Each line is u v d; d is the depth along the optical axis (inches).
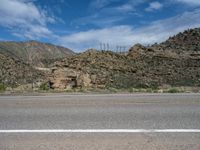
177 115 310.7
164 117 300.7
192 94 545.0
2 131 250.8
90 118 299.4
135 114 318.0
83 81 1032.2
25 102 432.5
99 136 231.9
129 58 2455.7
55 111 344.2
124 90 712.4
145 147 203.0
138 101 425.1
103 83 1183.6
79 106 382.0
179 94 547.2
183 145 206.5
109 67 1950.1
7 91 706.8
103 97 492.4
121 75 1708.9
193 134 234.4
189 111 334.6
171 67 2283.5
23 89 803.4
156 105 383.9
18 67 2048.5
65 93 613.9
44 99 470.6
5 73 1743.4
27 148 205.0
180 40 3791.8
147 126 261.9
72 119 295.7
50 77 1029.8
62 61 1964.8
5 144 214.5
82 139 224.4
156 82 1608.0
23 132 247.1
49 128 259.4
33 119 298.8
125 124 270.5
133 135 233.5
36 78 1827.0
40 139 225.9
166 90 682.8
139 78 1694.1
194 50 3171.8
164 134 235.3
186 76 1878.7
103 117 303.7
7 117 311.3
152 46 3260.3
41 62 4918.8
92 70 1720.0
